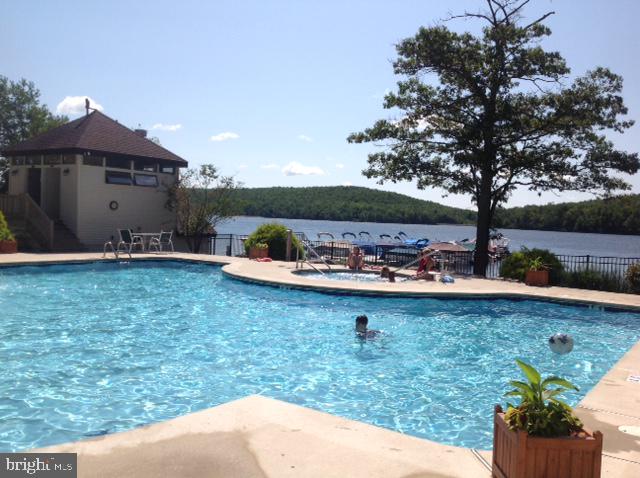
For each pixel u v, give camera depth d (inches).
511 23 764.6
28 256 751.7
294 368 341.1
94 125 987.9
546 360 377.7
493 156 794.8
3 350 358.9
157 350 370.3
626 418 225.6
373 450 181.9
